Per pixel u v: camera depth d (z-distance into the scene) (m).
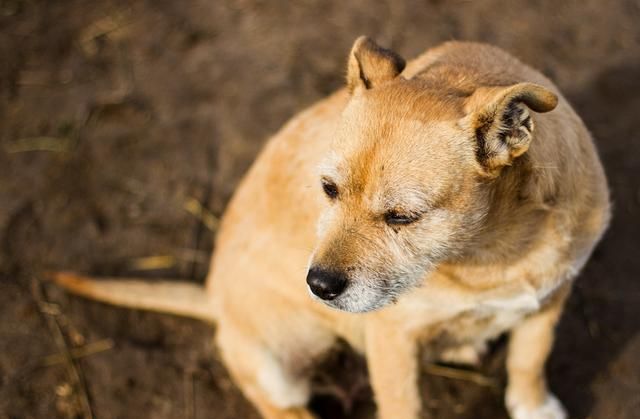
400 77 4.04
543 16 7.89
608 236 6.11
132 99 7.68
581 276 5.93
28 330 6.05
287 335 5.26
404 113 3.72
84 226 6.70
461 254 3.99
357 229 3.81
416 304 4.32
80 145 7.31
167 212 6.79
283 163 4.87
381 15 8.12
